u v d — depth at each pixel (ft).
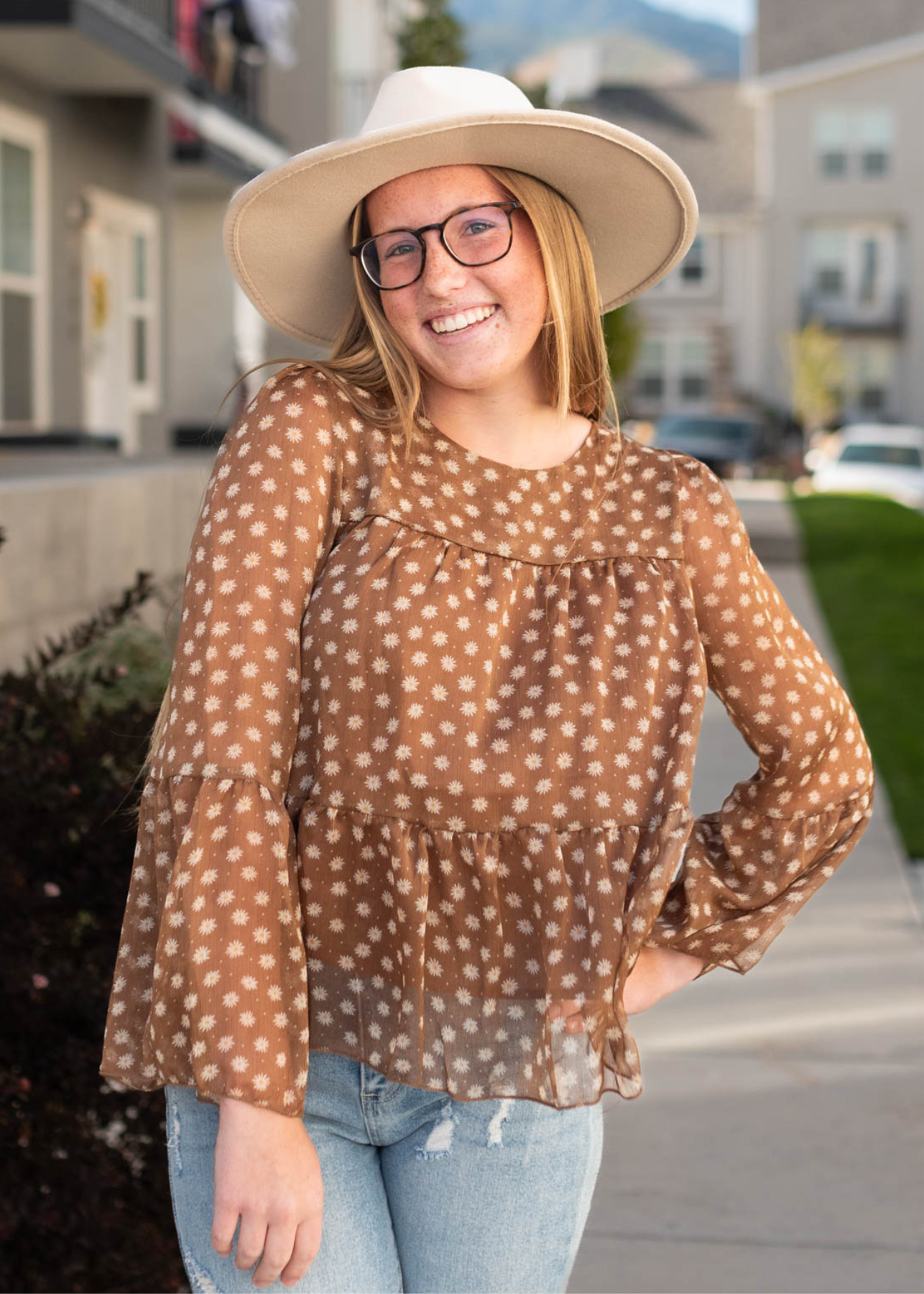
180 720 5.30
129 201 43.19
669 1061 13.38
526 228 6.04
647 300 143.54
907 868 18.69
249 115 54.03
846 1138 11.96
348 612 5.47
